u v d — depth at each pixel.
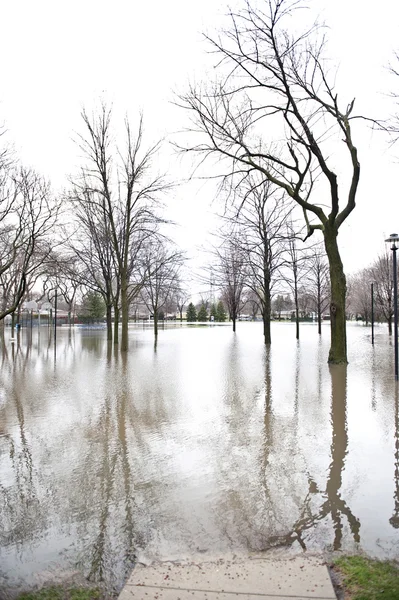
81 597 3.21
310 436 7.21
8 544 4.02
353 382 12.41
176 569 3.47
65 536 4.13
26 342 31.88
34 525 4.36
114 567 3.61
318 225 16.58
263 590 3.12
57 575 3.53
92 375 14.42
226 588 3.16
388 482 5.27
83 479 5.51
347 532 4.09
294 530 4.15
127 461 6.14
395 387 11.59
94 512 4.60
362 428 7.64
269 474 5.57
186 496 4.96
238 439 7.10
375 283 39.72
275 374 14.16
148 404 9.78
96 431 7.67
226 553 3.74
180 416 8.67
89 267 32.09
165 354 21.50
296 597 3.01
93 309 59.72
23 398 10.64
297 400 10.05
